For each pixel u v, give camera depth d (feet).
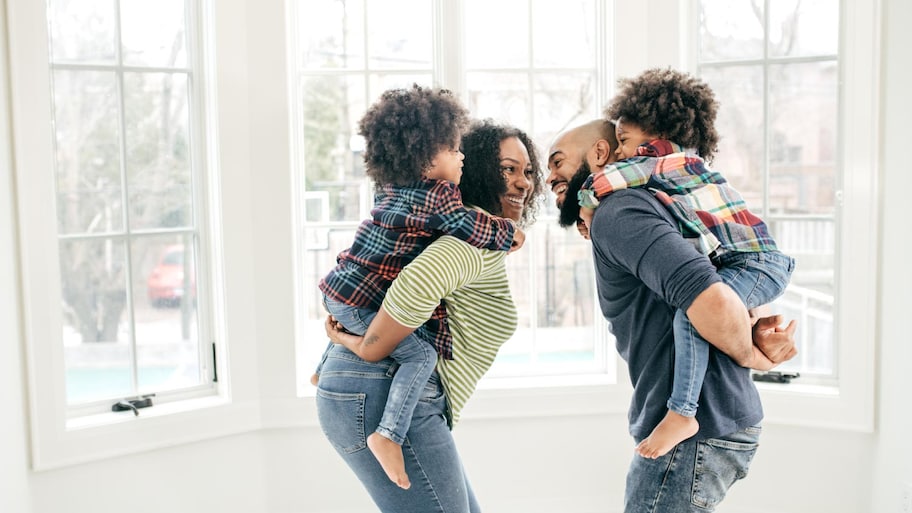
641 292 5.87
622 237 5.57
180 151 10.16
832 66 10.14
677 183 5.82
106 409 9.69
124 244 9.81
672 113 5.95
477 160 7.09
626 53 10.56
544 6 10.96
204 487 10.06
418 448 6.18
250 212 10.24
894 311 9.45
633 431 5.96
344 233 11.09
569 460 10.91
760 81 10.49
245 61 10.11
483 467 10.80
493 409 10.69
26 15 8.67
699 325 5.35
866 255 9.66
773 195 10.54
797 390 10.17
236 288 10.21
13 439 8.46
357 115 10.93
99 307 9.68
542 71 11.01
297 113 10.62
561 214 6.63
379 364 6.19
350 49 10.82
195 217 10.30
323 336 11.14
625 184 5.77
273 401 10.43
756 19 10.46
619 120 6.16
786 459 10.29
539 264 11.23
